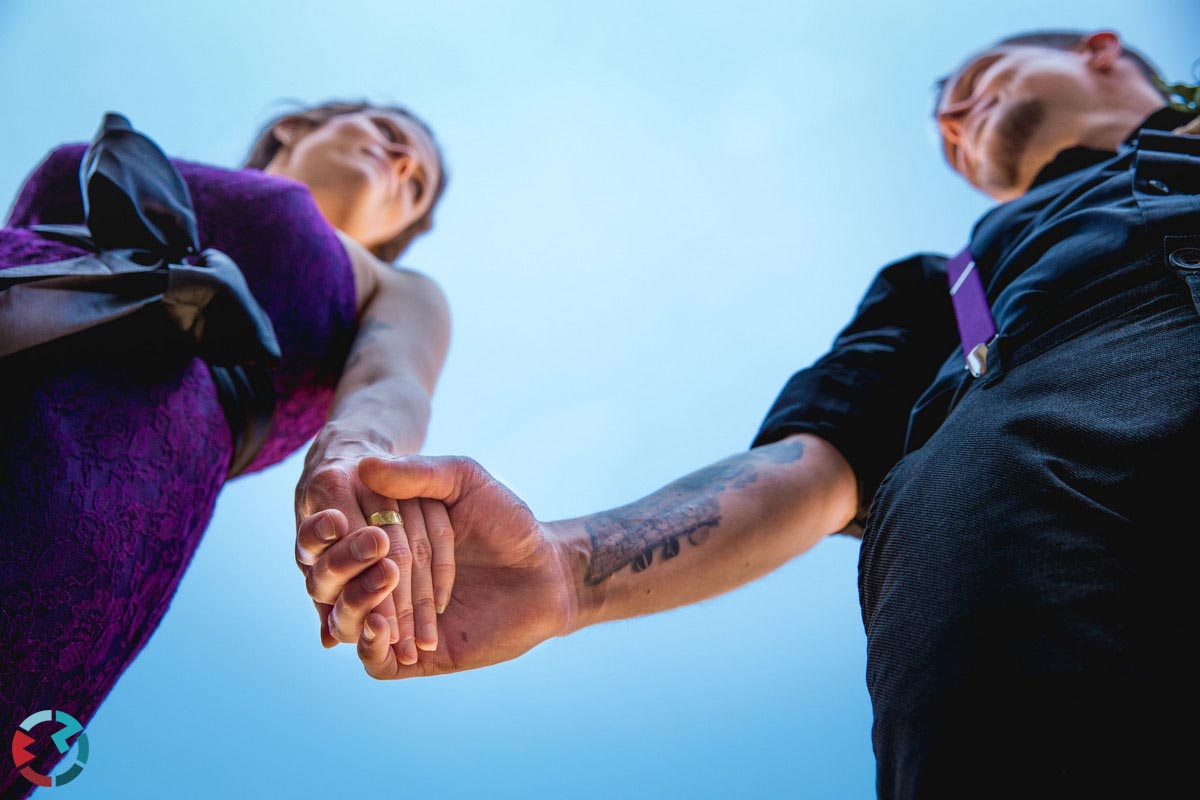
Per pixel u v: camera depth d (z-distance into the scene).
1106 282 0.91
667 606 1.08
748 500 1.14
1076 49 1.87
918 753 0.72
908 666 0.78
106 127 1.31
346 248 1.71
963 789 0.67
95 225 1.23
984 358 1.00
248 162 2.18
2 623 0.99
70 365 1.13
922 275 1.45
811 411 1.27
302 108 2.27
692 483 1.16
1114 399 0.81
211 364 1.22
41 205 1.44
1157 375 0.80
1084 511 0.75
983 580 0.76
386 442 1.13
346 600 0.86
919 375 1.34
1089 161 1.48
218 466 1.33
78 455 1.10
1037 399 0.86
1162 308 0.85
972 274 1.20
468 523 0.95
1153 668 0.65
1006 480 0.81
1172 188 1.03
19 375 1.08
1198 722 0.62
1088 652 0.67
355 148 2.12
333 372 1.60
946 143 2.00
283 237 1.48
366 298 1.70
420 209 2.19
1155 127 1.44
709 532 1.10
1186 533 0.70
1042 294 0.96
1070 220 1.04
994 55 1.98
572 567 1.03
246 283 1.33
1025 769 0.65
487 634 0.95
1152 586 0.69
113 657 1.17
